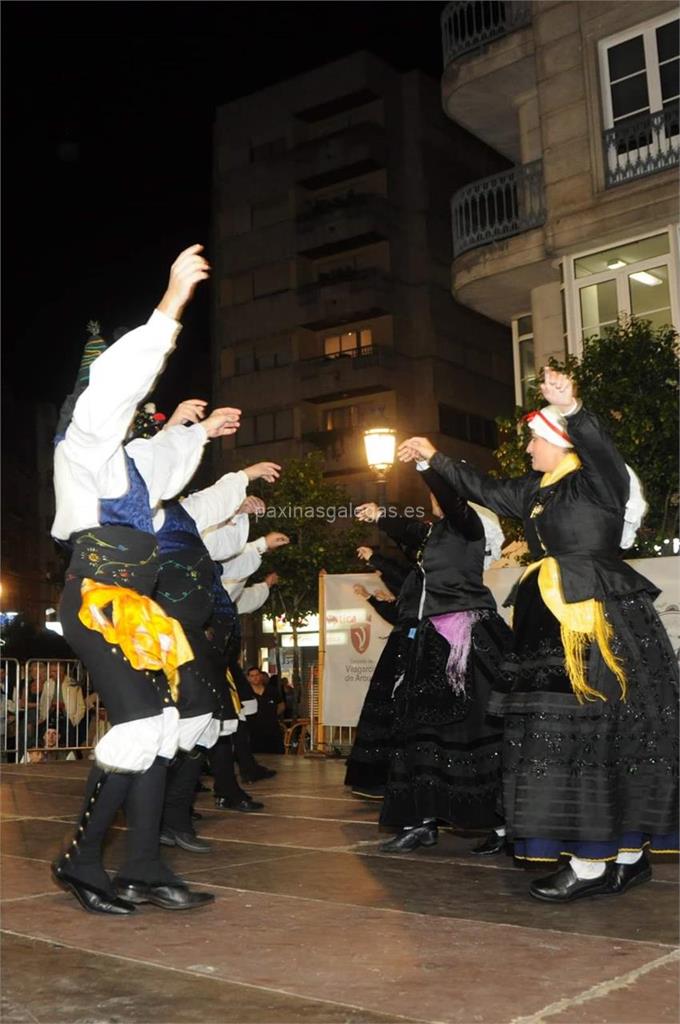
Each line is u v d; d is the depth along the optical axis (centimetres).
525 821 342
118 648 328
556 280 1444
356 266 3969
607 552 360
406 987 250
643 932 301
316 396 3872
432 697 438
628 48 1350
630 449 994
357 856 435
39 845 470
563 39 1395
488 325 4122
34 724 1038
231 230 4147
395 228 3922
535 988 248
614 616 351
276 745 1183
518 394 1576
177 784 452
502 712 359
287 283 4003
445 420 3888
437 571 451
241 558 609
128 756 329
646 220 1288
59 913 332
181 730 390
